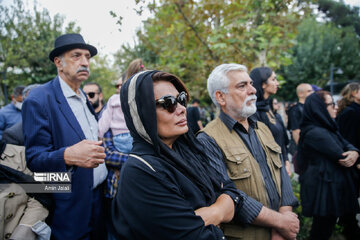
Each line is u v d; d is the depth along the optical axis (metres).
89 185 1.76
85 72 1.85
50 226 1.67
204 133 1.77
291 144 4.74
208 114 11.06
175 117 1.10
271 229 1.59
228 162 1.64
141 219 0.96
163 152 1.09
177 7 3.71
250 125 1.87
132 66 2.19
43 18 10.78
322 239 2.63
